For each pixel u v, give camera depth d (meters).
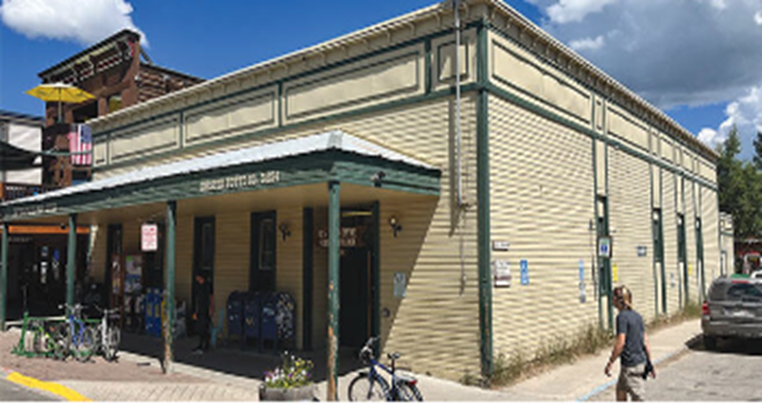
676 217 19.42
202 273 14.52
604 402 8.07
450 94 9.98
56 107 24.42
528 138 10.83
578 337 11.84
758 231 36.03
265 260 13.02
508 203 10.03
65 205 13.66
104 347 11.68
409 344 10.04
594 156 13.54
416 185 9.45
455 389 8.84
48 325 13.82
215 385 9.09
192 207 12.39
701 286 21.67
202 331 12.24
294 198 10.54
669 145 19.41
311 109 12.13
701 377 10.09
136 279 15.77
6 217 15.80
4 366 10.73
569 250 11.98
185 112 15.19
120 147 17.41
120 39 20.98
